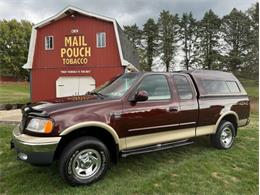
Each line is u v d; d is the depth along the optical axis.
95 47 17.14
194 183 4.10
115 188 3.88
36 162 3.68
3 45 52.06
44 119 3.77
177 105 4.99
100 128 4.08
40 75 17.95
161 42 59.66
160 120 4.71
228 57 50.34
